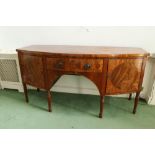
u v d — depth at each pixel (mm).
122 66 1493
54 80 1655
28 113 1841
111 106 1969
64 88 2312
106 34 1925
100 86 1575
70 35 2023
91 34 1962
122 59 1465
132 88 1623
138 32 1842
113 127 1600
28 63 1714
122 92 1625
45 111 1880
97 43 1991
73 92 2307
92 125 1632
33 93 2316
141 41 1873
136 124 1642
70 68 1546
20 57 1748
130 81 1579
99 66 1484
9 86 2375
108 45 1970
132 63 1495
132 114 1807
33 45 2029
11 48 2283
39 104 2031
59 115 1802
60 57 1520
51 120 1715
